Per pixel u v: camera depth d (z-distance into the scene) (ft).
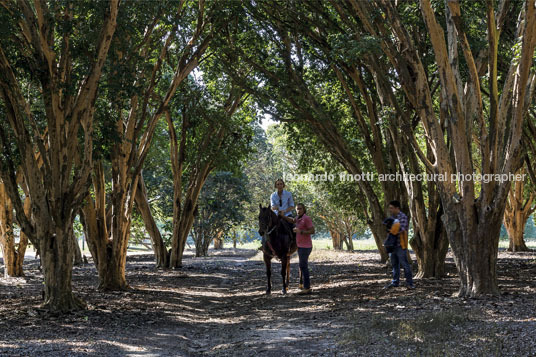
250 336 26.71
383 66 44.75
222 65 58.95
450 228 34.45
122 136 40.01
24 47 35.91
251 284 56.29
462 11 40.22
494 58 31.71
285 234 43.47
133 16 40.42
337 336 24.27
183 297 46.73
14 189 34.35
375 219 53.83
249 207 159.63
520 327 22.84
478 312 27.09
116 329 28.81
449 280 44.06
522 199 102.22
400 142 47.34
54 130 33.86
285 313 33.63
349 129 68.28
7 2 32.35
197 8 53.93
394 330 24.03
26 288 52.29
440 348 20.16
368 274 55.57
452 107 33.24
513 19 46.16
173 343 26.27
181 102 66.39
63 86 32.83
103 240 47.96
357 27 44.86
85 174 34.91
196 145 80.12
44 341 24.35
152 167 102.58
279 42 54.44
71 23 34.04
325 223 138.31
